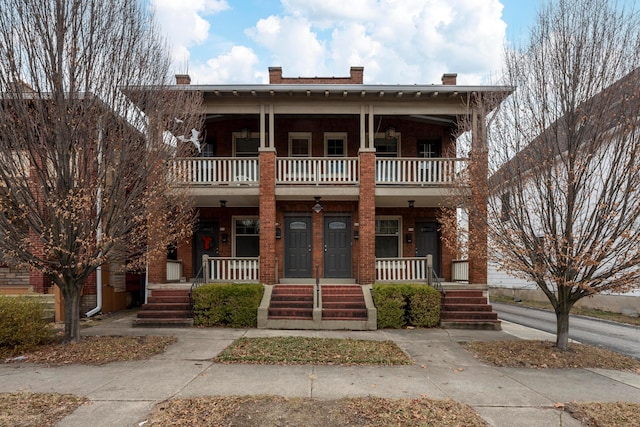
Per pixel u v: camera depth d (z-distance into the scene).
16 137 6.66
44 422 4.27
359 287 11.24
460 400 5.04
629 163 6.36
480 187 8.27
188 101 8.87
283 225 13.24
